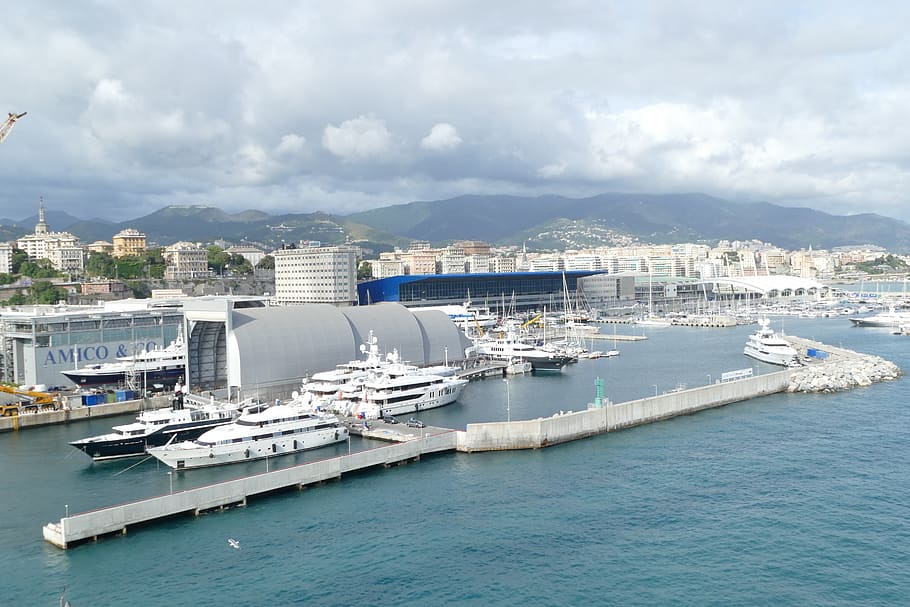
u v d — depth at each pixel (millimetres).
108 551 92000
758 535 94938
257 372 175375
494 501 108688
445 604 78688
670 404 162000
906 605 77188
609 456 131000
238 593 81438
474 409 172750
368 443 139250
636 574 84875
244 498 108125
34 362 177250
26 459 132250
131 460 131375
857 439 139125
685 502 107000
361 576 85188
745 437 142875
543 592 80938
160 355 185625
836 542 92438
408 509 105875
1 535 97000
